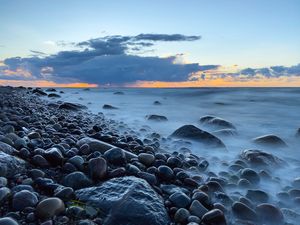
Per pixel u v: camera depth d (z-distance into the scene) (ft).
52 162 7.57
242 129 18.11
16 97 33.53
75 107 25.84
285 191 7.89
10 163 6.50
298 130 16.21
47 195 6.05
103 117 22.13
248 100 39.58
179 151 11.78
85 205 5.66
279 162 10.43
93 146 9.26
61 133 11.61
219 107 31.71
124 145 10.61
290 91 53.31
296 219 6.41
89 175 7.20
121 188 6.11
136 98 45.01
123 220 5.30
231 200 6.96
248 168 9.17
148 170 8.11
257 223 6.15
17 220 4.93
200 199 6.54
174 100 40.98
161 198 6.40
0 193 5.36
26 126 12.71
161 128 18.04
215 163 10.34
